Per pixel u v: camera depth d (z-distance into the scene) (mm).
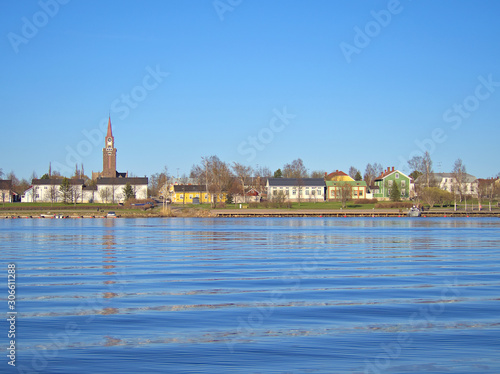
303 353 19797
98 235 76625
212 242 64688
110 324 23406
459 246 59438
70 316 24750
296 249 55781
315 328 22891
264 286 32344
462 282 33875
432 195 159250
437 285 32781
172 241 66062
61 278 35344
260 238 71062
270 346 20516
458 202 176875
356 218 139125
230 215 146500
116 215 143000
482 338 21469
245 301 27984
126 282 33750
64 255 49250
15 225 105250
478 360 19125
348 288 31734
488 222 118875
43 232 83062
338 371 18109
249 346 20516
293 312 25531
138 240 67438
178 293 30047
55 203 188875
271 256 48875
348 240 67812
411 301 27969
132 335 21859
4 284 32938
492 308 26328
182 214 146875
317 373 17922
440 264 43125
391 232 84125
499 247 58312
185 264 42750
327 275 36906
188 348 20297
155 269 39750
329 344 20781
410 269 40062
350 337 21625
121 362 18875
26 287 31891
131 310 25906
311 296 29266
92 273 37625
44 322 23719
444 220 128750
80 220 128625
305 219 133750
